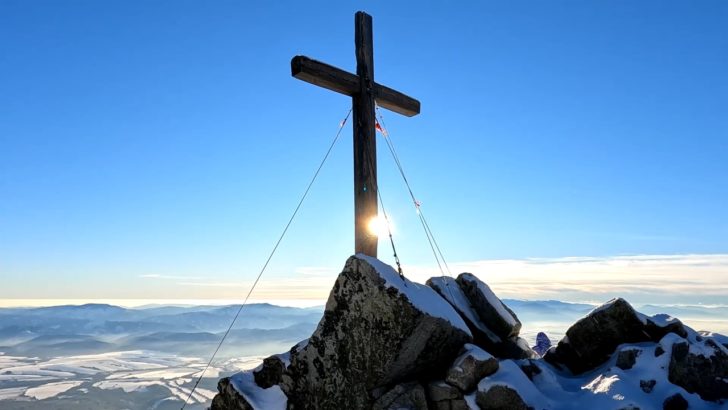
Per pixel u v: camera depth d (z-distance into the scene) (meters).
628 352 4.45
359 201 5.81
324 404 4.44
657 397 3.94
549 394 4.29
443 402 4.15
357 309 4.36
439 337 4.31
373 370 4.22
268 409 4.53
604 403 3.87
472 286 5.95
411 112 6.83
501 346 5.57
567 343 5.18
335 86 5.81
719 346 4.24
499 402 3.89
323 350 4.51
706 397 4.01
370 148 5.90
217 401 4.87
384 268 4.47
